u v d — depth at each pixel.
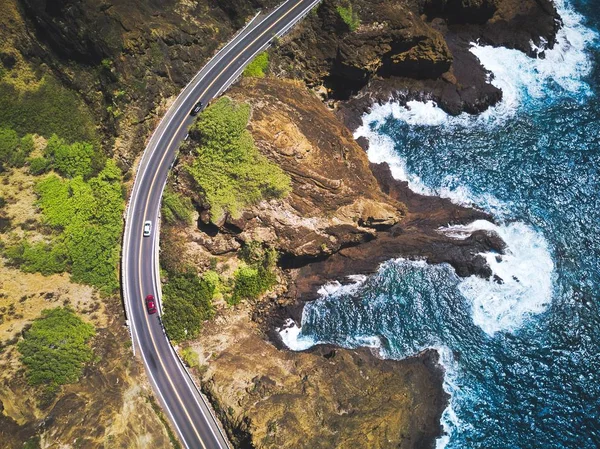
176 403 75.88
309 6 94.12
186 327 80.00
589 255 87.19
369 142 96.19
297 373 79.38
